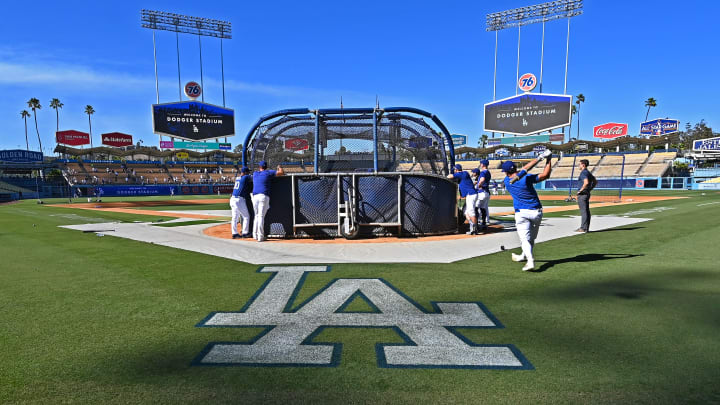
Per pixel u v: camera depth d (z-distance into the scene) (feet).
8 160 167.32
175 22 167.12
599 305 11.53
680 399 6.41
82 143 184.03
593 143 155.33
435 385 7.06
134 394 6.83
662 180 132.46
